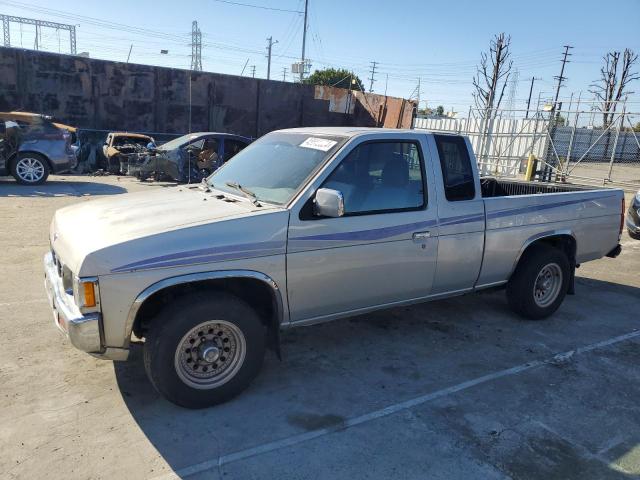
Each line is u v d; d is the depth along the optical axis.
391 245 4.14
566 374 4.25
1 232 8.00
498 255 4.88
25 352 4.20
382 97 23.77
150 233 3.31
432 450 3.18
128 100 20.73
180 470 2.93
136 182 14.97
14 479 2.79
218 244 3.41
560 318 5.54
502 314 5.55
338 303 4.02
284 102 23.41
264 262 3.58
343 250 3.90
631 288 6.81
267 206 3.77
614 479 2.99
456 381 4.06
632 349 4.79
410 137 4.34
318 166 3.92
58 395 3.62
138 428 3.29
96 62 19.92
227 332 3.55
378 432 3.35
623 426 3.53
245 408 3.57
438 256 4.45
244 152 4.84
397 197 4.21
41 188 12.67
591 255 5.73
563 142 24.81
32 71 19.05
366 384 3.96
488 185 6.97
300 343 4.64
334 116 24.62
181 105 21.62
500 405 3.73
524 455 3.17
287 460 3.04
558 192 5.87
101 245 3.20
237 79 22.27
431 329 5.07
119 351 3.34
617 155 25.89
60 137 13.23
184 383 3.42
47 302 5.26
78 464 2.93
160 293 3.53
